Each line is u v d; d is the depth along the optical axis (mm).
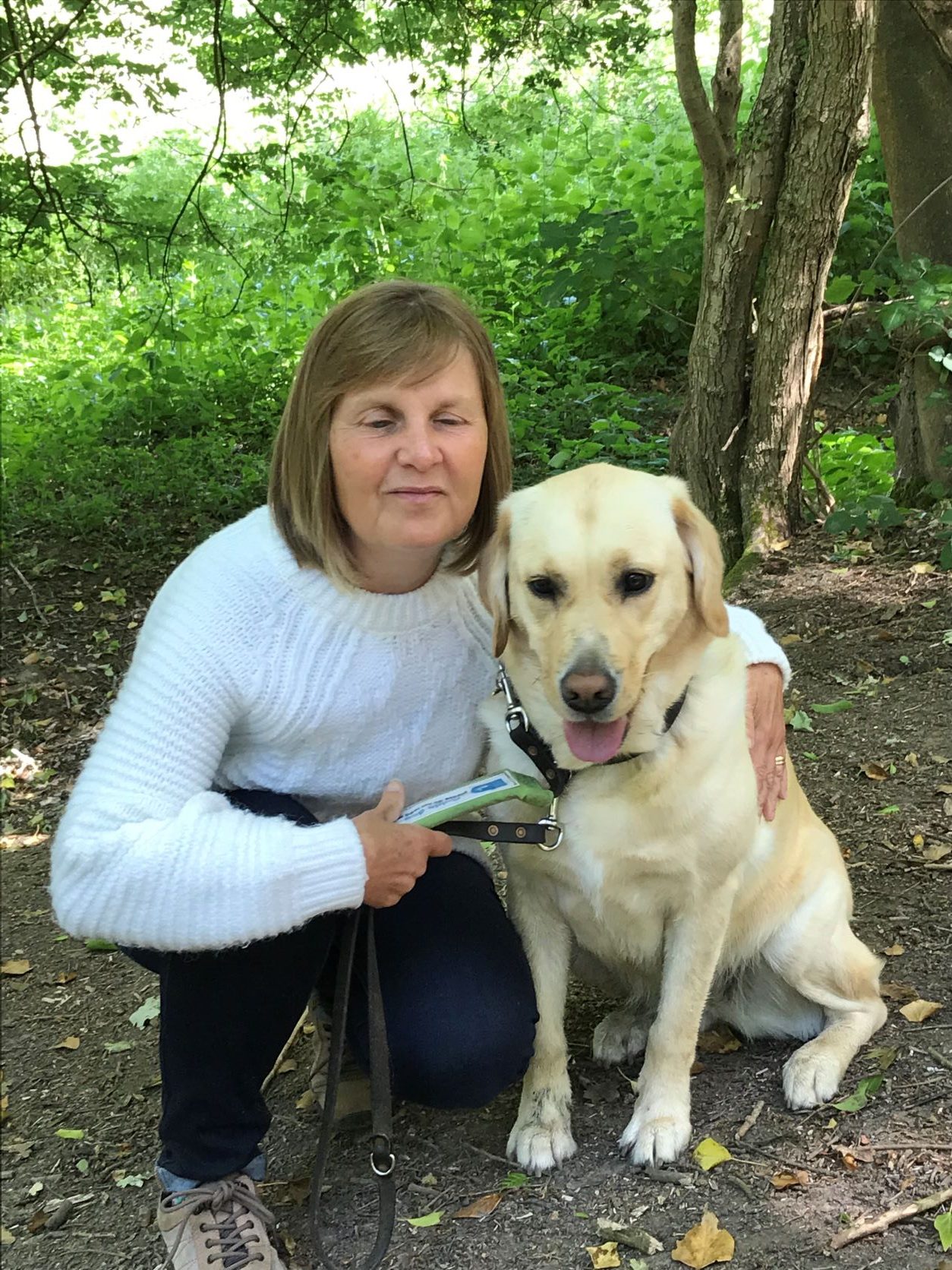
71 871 1734
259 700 1872
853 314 5398
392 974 2000
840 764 3574
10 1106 2643
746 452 5312
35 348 10375
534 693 2078
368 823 1799
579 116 11039
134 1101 2598
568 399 7414
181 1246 1848
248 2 6230
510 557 2078
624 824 2016
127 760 1780
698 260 8102
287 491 1859
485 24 6668
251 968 1866
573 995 2691
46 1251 2115
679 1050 2111
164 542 6465
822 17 4633
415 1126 2252
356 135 9555
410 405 1788
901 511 5133
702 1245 1788
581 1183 2004
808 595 4754
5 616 5809
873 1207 1838
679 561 2059
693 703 2045
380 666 1926
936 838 3072
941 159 5012
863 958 2344
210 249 8805
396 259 8547
